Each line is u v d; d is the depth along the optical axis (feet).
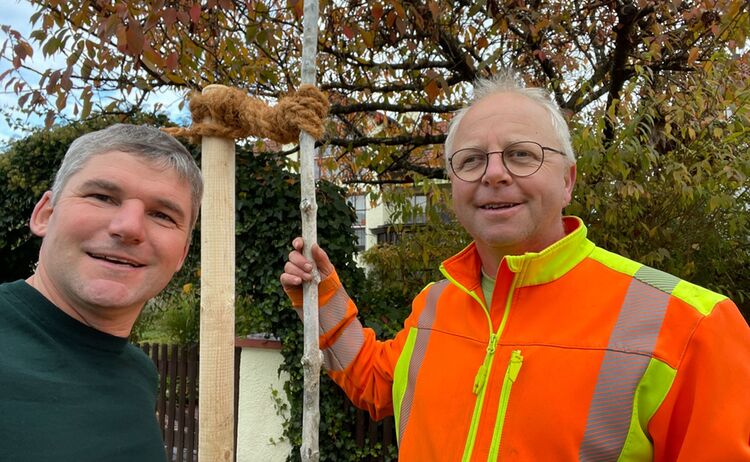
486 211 4.44
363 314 12.03
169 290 17.62
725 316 3.76
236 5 10.56
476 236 4.60
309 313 4.77
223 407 4.75
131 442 3.68
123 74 11.04
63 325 3.62
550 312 4.21
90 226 3.57
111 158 3.66
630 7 10.87
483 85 4.89
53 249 3.60
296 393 12.04
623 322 3.93
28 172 17.17
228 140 4.95
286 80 14.01
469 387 4.35
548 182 4.36
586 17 13.84
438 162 16.81
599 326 3.99
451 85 14.17
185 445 14.89
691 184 9.40
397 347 5.62
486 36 13.19
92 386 3.61
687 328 3.73
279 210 11.66
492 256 4.71
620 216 9.97
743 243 11.04
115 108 12.69
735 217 10.08
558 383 3.90
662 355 3.70
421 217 13.76
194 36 11.56
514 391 4.06
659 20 12.92
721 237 10.69
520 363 4.08
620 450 3.70
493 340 4.33
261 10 11.30
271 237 11.80
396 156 15.49
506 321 4.37
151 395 4.24
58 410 3.33
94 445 3.41
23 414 3.18
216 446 4.69
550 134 4.48
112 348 3.85
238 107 4.77
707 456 3.45
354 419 11.55
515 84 4.77
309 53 4.66
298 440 11.97
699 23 11.59
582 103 12.68
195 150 11.73
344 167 17.53
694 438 3.53
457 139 4.69
